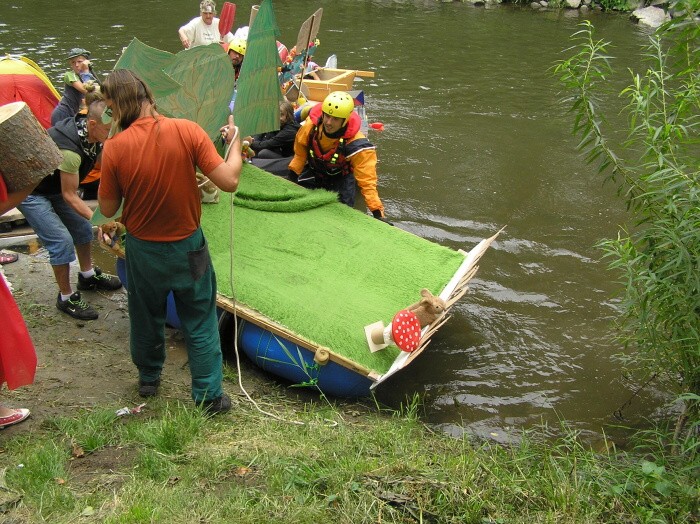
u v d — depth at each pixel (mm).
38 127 3428
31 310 5312
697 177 3963
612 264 4219
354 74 8891
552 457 4031
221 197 5980
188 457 3762
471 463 3818
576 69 4551
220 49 4500
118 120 3684
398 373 5203
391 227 5930
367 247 5664
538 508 3535
